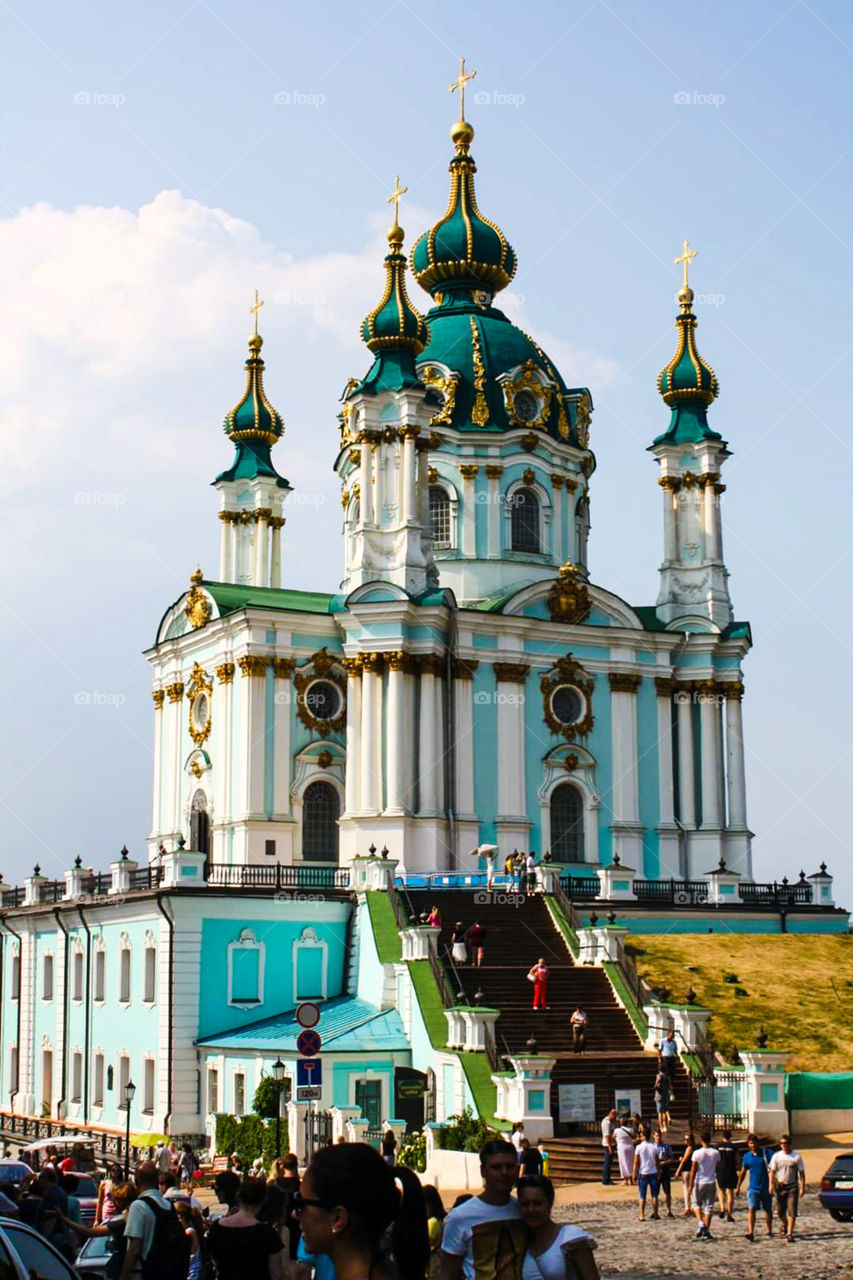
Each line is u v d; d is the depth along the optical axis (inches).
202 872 2174.0
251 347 3225.9
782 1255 1171.3
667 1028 1840.6
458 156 3137.3
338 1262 347.6
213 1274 710.5
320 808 2711.6
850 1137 1758.1
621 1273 1101.1
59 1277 689.6
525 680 2790.4
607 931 2042.3
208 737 2797.7
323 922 2222.0
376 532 2711.6
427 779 2630.4
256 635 2669.8
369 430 2728.8
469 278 3110.2
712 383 3085.6
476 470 2925.7
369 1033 1929.1
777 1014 2068.2
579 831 2817.4
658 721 2918.3
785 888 2662.4
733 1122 1726.1
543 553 2965.1
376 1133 1738.4
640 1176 1370.6
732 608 3009.4
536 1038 1851.6
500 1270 484.7
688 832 2908.5
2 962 2832.2
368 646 2632.9
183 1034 2117.4
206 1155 2015.3
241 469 3176.7
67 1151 1803.6
